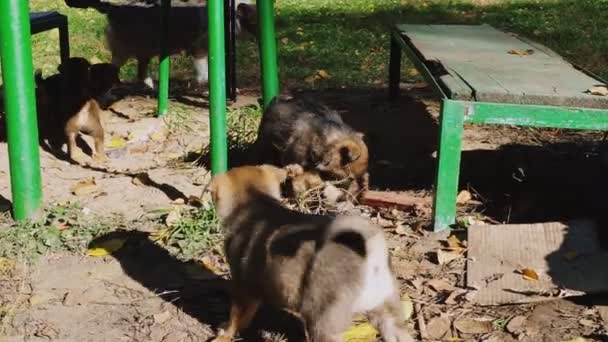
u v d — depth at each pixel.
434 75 3.54
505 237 2.90
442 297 2.64
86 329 2.50
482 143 4.25
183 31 5.60
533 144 4.23
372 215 3.32
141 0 5.69
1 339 2.44
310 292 2.10
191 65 6.43
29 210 3.23
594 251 2.78
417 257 2.91
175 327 2.50
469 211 3.36
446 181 3.06
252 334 2.47
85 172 3.88
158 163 4.02
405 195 3.49
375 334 2.42
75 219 3.24
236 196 2.38
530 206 3.37
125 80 6.07
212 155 3.43
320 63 6.53
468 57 3.85
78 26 7.89
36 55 6.83
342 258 2.06
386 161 4.04
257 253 2.24
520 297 2.59
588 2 9.23
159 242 3.06
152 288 2.74
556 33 7.46
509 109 3.01
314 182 3.45
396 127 4.64
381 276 2.10
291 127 3.58
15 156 3.19
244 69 6.40
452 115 3.02
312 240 2.12
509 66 3.62
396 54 5.09
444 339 2.42
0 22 3.11
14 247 2.99
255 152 3.81
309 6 9.80
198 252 2.98
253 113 4.50
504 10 9.02
